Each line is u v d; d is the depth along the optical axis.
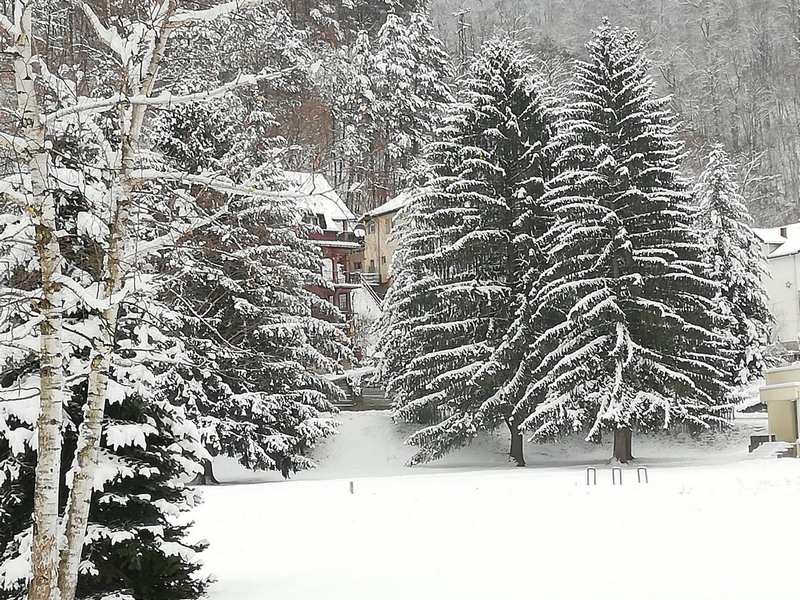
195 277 20.06
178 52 12.86
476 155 42.53
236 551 16.12
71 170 11.16
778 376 39.44
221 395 34.59
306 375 37.88
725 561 12.91
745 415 53.41
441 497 22.31
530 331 40.44
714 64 132.12
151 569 11.07
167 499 11.48
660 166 38.56
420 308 42.72
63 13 10.88
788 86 127.62
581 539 15.48
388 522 18.80
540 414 36.69
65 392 10.62
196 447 11.71
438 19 126.25
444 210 41.84
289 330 35.03
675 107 125.81
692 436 40.69
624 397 35.69
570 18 141.12
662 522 16.80
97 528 10.57
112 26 9.97
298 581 12.97
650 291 37.69
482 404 40.28
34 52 9.76
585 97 39.72
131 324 11.38
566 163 40.19
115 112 11.76
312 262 38.16
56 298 8.77
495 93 43.53
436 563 13.98
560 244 37.81
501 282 42.00
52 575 8.47
